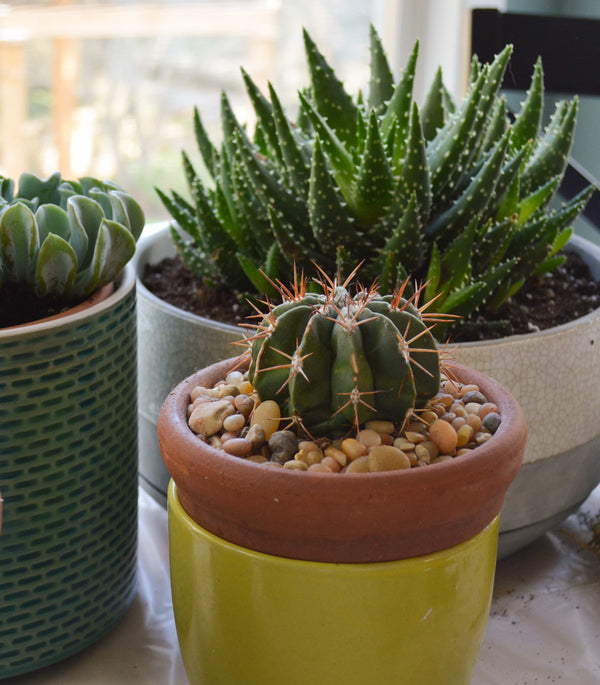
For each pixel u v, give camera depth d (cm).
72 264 48
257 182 64
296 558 41
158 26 135
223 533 43
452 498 40
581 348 58
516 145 76
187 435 43
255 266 66
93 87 135
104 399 51
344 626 41
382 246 64
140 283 66
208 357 59
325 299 44
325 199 59
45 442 48
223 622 44
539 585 62
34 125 134
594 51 93
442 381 50
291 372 42
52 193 58
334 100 69
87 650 56
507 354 56
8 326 50
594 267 77
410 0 123
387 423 44
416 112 56
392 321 43
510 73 93
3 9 125
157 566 64
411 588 41
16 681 54
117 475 54
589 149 97
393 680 43
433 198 64
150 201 144
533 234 67
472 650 46
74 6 129
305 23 136
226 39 138
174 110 141
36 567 50
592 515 70
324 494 39
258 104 67
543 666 54
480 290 62
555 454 58
